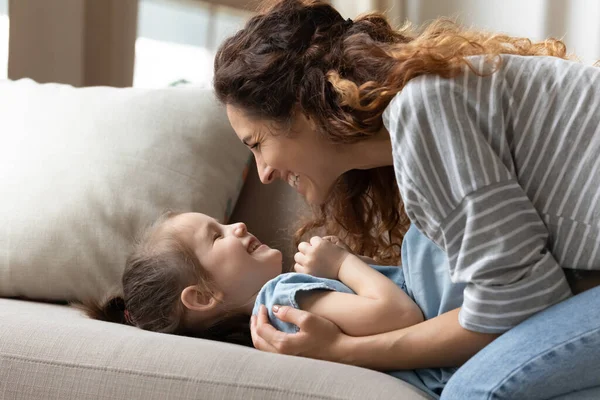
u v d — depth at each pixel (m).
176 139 1.68
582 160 0.98
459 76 1.00
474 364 0.93
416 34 1.27
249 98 1.13
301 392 0.91
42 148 1.62
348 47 1.11
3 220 1.54
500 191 0.95
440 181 0.97
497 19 3.14
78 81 2.33
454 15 3.19
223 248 1.37
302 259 1.24
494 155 0.96
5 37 2.22
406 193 0.99
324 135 1.10
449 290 1.11
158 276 1.36
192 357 0.98
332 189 1.27
